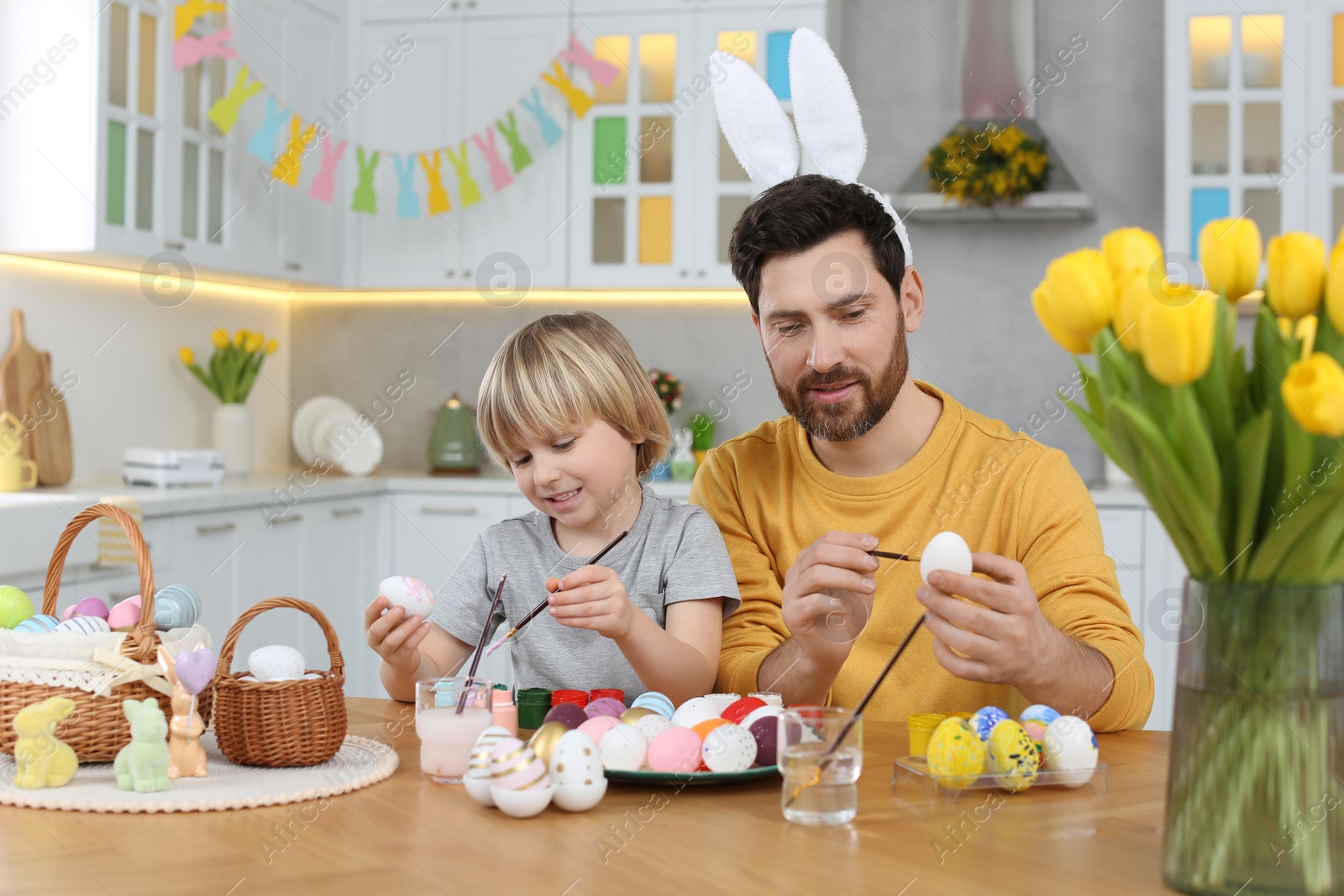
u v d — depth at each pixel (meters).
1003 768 0.87
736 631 1.34
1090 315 0.64
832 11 3.57
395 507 3.56
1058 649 1.00
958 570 0.95
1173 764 0.67
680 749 0.88
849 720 0.81
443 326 4.02
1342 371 0.59
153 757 0.86
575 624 1.13
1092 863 0.71
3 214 2.86
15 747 0.89
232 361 3.61
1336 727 0.62
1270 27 3.19
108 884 0.68
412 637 1.17
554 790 0.83
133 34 2.93
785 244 1.24
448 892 0.67
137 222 2.96
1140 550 2.95
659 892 0.67
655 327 3.89
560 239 3.64
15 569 2.39
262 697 0.93
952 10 3.70
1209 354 0.59
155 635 0.97
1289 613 0.62
